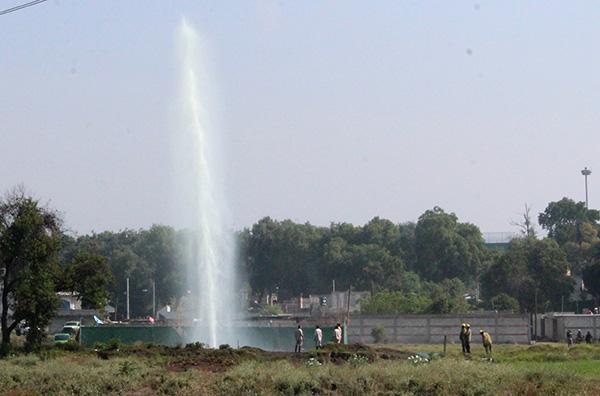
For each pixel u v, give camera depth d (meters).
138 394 51.59
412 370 51.12
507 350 93.06
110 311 190.00
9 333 83.44
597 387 47.25
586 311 158.50
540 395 44.84
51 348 82.38
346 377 50.34
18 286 82.44
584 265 193.50
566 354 82.62
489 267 181.50
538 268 169.12
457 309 150.12
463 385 47.50
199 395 49.50
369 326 124.00
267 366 57.31
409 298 155.88
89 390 51.50
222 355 72.62
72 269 86.81
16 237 82.94
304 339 102.81
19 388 52.88
